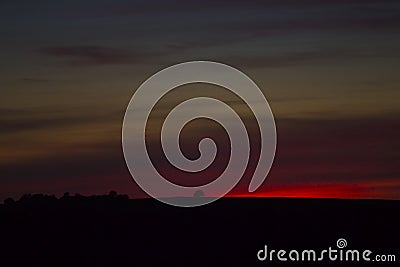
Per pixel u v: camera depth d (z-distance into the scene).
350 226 57.97
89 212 61.38
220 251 54.19
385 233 56.72
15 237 56.59
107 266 52.38
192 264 52.12
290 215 60.31
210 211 61.31
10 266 51.78
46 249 54.66
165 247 55.16
